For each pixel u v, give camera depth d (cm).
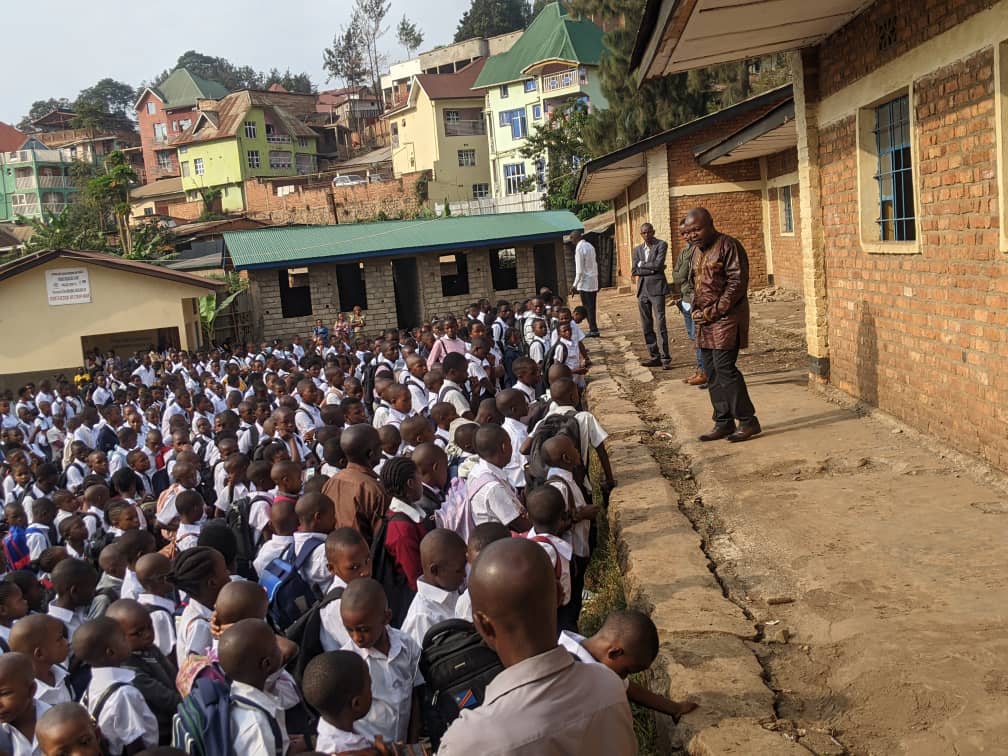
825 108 866
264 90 7262
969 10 564
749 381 1031
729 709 350
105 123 8744
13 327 2214
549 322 1441
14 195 7350
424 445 534
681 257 1338
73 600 529
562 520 469
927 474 606
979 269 581
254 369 1689
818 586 455
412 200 5347
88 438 1193
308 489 575
